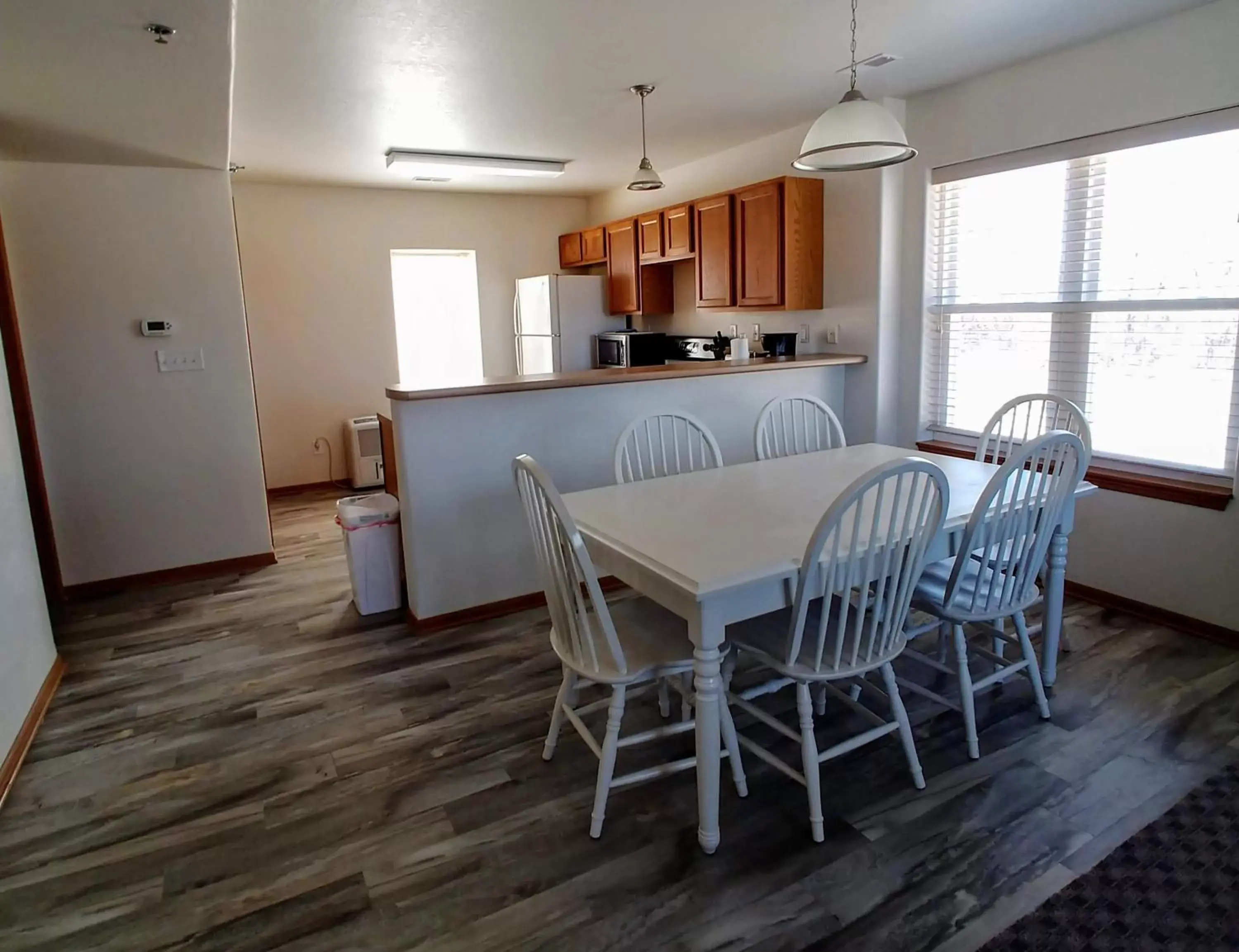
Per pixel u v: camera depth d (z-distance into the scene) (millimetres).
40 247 3498
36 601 2693
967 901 1689
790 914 1669
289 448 5891
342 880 1808
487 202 6262
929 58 3158
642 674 1895
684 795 2088
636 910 1692
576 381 3246
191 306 3822
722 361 4500
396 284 6207
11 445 2574
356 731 2461
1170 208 2945
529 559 3422
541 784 2160
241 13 2459
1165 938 1574
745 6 2547
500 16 2561
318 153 4508
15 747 2307
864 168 2537
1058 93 3180
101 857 1906
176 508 3914
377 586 3395
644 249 5352
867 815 1985
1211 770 2117
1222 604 2871
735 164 4707
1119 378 3209
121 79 2336
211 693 2736
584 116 3859
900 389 4062
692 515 2170
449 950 1599
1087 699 2506
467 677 2807
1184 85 2781
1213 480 2943
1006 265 3555
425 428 3086
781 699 2584
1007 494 2318
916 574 1910
